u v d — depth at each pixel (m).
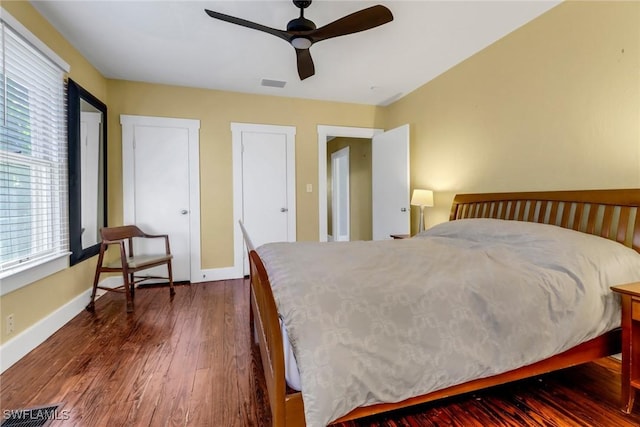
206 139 3.83
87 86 3.02
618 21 1.87
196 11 2.25
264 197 4.08
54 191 2.45
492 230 2.02
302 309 1.08
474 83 2.93
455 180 3.21
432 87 3.52
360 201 5.64
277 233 4.14
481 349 1.23
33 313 2.12
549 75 2.27
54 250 2.44
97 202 3.22
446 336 1.19
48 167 2.36
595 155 2.01
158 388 1.64
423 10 2.25
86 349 2.08
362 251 1.80
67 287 2.58
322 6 2.19
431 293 1.26
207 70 3.28
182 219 3.78
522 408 1.50
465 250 1.84
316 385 0.98
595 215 1.94
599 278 1.50
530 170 2.43
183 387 1.65
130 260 3.08
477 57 2.89
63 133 2.55
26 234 2.12
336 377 1.00
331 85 3.71
